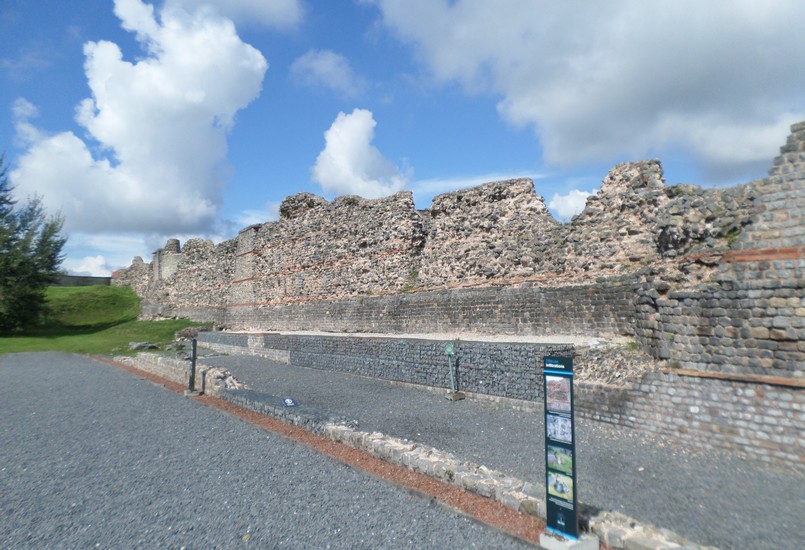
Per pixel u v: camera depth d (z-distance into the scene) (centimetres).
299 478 689
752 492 625
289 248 2881
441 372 1288
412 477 670
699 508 580
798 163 765
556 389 495
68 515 592
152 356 1983
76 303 4841
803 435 700
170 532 538
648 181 1295
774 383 733
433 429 945
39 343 3128
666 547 441
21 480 723
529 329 1499
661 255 1021
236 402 1231
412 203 2150
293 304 2756
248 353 2473
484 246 1734
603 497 613
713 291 816
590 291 1352
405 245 2097
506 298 1573
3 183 3922
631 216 1327
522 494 566
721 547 489
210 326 3488
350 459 759
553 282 1480
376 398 1263
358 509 580
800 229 750
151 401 1327
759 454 734
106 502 630
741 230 816
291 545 500
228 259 3641
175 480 703
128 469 761
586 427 914
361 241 2330
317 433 914
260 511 585
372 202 2292
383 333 2048
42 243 3891
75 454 851
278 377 1714
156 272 4941
